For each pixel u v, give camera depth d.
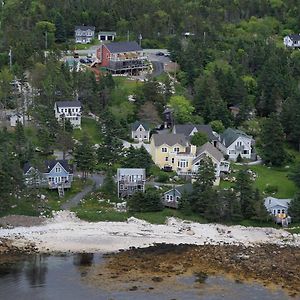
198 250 117.00
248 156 161.25
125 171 137.25
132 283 104.81
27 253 114.44
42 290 102.12
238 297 101.25
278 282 106.44
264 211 128.25
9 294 100.88
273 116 158.38
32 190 134.00
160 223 127.31
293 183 145.62
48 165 139.25
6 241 118.19
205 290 103.25
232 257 114.69
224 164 148.88
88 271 108.62
